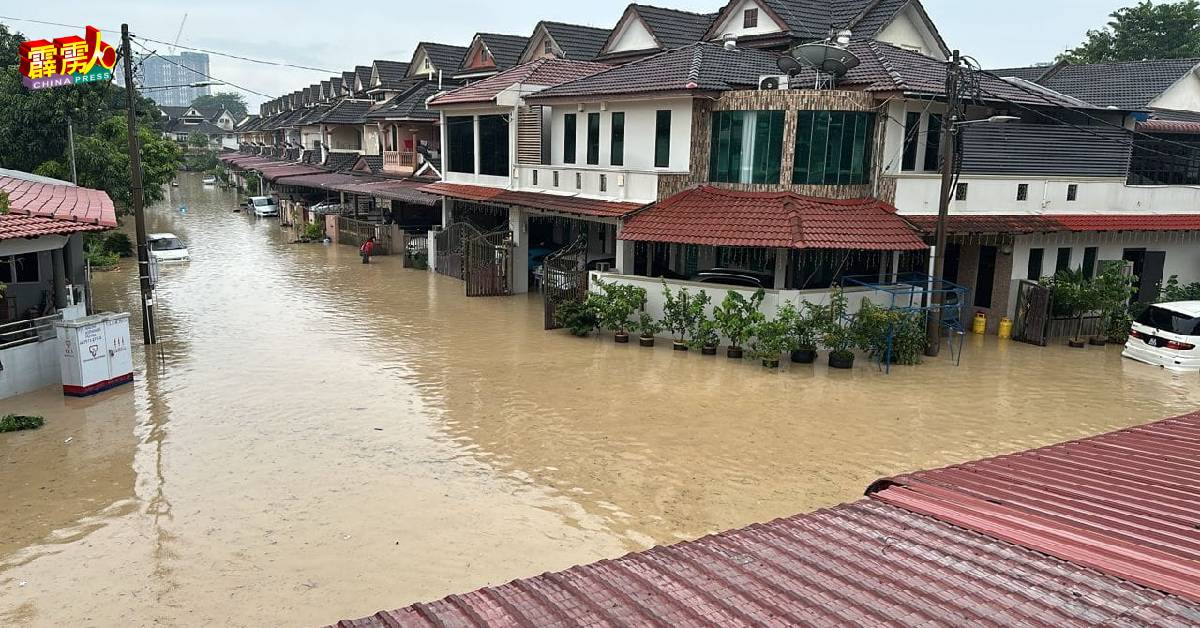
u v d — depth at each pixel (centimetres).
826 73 2072
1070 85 2859
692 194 2142
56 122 3203
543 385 1686
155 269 2734
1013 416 1539
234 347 1977
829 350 2006
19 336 1677
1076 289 2122
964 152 2067
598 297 2095
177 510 1074
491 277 2747
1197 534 566
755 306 1900
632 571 508
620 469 1241
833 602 452
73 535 1000
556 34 3631
